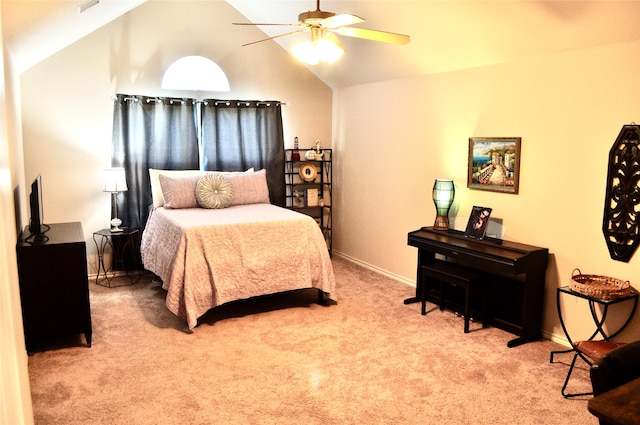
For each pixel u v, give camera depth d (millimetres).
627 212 3135
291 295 4727
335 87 6152
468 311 3789
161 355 3393
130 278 5184
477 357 3379
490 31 3590
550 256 3654
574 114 3420
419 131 4840
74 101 4938
